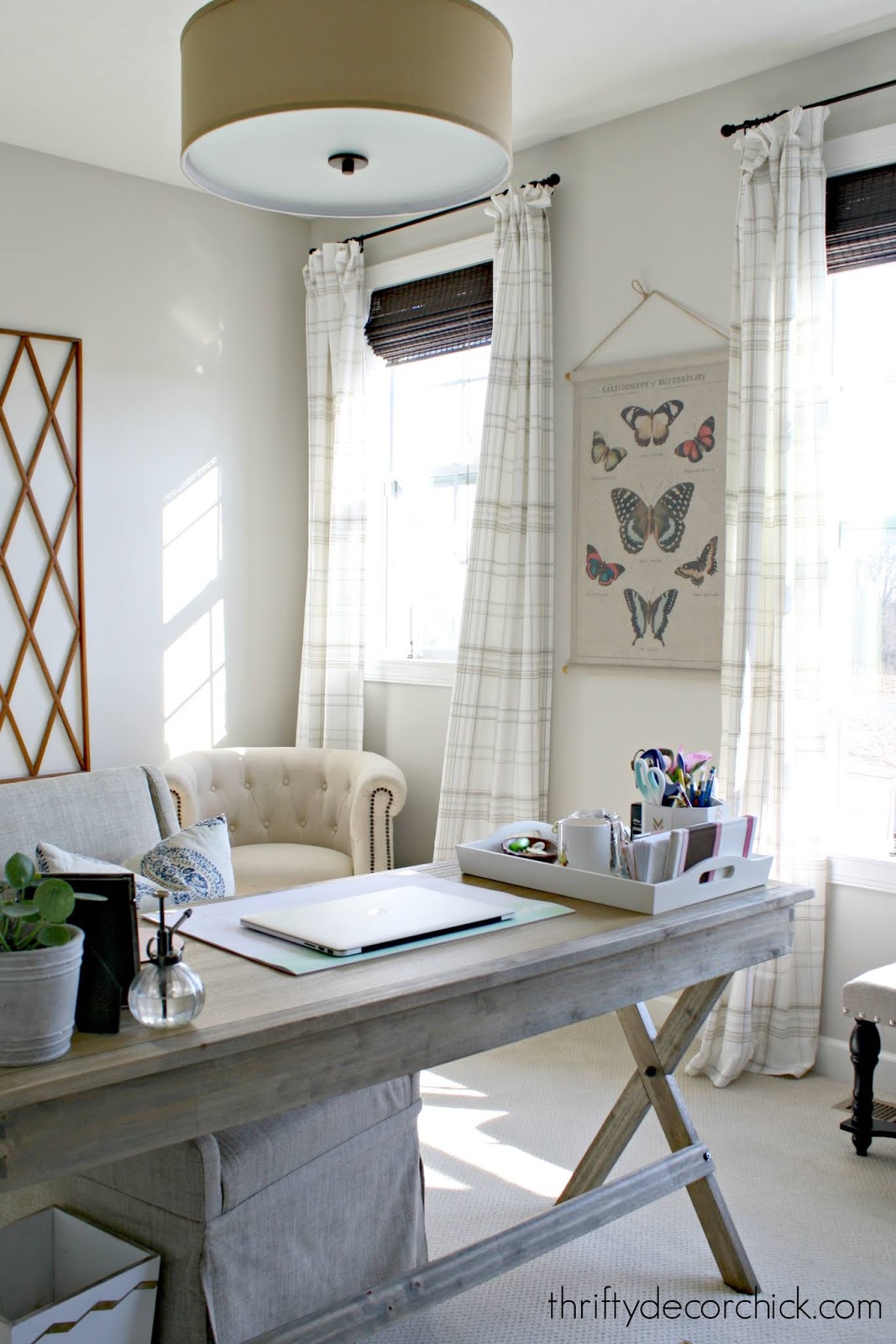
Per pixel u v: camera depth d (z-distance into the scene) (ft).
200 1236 5.55
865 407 11.37
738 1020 11.02
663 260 12.42
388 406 15.94
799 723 11.21
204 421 15.30
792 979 11.25
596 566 13.07
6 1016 4.31
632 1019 7.74
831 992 11.34
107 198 14.20
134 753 14.71
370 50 5.97
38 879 4.64
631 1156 9.46
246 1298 5.85
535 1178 9.09
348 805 14.12
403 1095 7.14
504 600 13.48
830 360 11.42
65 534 13.93
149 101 12.24
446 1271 6.16
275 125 6.54
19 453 13.48
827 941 11.34
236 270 15.56
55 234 13.74
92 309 14.11
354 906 6.56
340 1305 5.76
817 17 10.48
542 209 13.20
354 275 15.37
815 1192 8.96
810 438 11.06
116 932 4.75
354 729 15.64
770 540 11.33
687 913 6.80
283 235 16.07
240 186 7.32
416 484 15.62
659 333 12.49
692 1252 8.16
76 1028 4.70
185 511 15.14
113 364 14.33
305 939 5.91
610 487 12.92
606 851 7.11
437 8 6.10
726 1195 8.90
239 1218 5.78
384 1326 5.88
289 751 14.74
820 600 11.06
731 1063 11.00
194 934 6.15
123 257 14.37
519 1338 7.09
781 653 11.10
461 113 6.22
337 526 15.51
